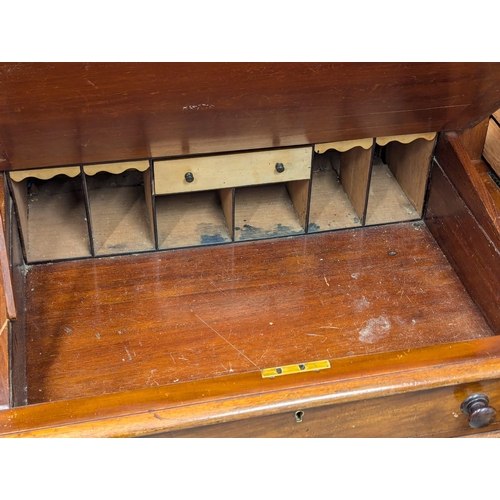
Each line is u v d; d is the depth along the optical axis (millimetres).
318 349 770
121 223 914
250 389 630
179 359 758
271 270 862
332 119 770
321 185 978
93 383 734
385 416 672
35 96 630
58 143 726
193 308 813
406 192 958
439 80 716
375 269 866
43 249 871
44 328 786
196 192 971
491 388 677
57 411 609
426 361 659
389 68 678
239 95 685
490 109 806
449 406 681
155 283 842
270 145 816
